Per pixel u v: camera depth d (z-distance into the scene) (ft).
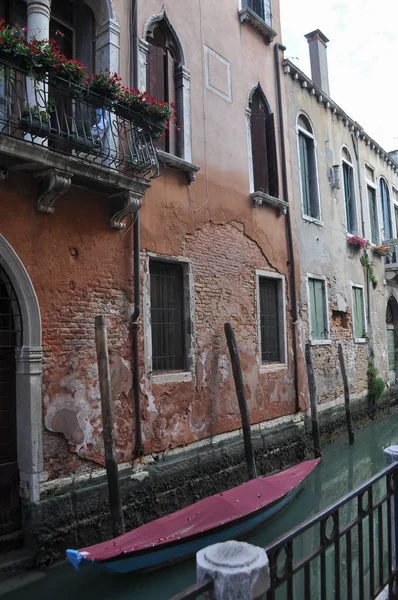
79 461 18.22
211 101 26.78
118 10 21.48
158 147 23.47
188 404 23.22
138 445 20.29
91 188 19.35
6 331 16.80
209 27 27.25
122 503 19.22
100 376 17.02
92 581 16.06
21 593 14.99
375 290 48.24
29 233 17.37
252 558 6.18
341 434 37.14
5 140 15.11
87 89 17.35
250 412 27.22
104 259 19.92
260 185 30.19
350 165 44.91
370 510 10.19
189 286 24.03
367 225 47.32
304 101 37.17
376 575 17.19
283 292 31.30
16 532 16.57
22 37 15.48
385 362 49.11
